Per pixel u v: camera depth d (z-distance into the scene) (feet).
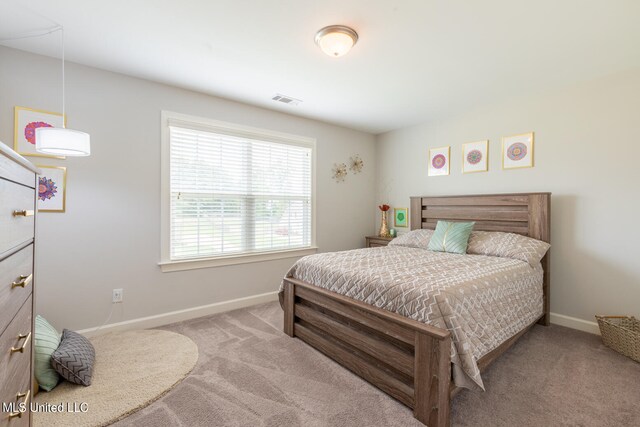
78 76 7.93
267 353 7.41
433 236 10.60
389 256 9.02
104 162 8.30
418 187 13.50
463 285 5.83
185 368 6.66
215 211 10.41
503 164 10.68
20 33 6.55
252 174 11.27
